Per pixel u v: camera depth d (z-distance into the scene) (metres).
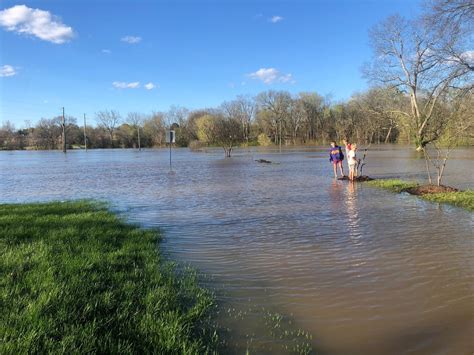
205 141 75.12
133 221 9.47
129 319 4.04
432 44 36.16
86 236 7.36
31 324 3.73
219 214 10.29
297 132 101.62
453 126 16.31
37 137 104.44
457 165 25.98
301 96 101.06
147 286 4.93
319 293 4.96
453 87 32.41
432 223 8.73
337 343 3.78
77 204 11.84
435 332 3.98
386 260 6.22
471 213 9.72
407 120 47.72
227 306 4.57
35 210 10.54
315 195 13.40
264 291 5.03
